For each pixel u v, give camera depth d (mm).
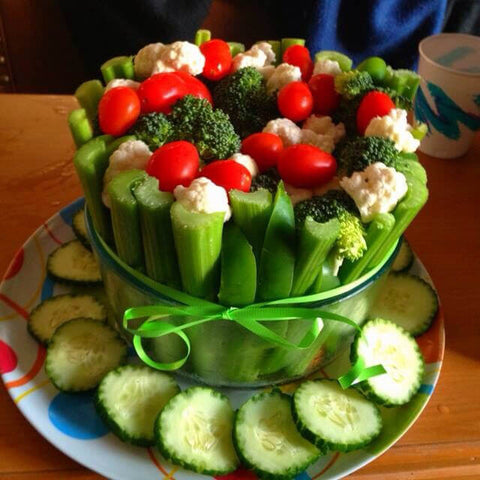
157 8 830
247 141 391
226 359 387
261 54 471
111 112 379
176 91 403
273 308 350
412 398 397
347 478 373
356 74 422
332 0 827
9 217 527
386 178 340
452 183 586
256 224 334
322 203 346
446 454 388
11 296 456
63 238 506
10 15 892
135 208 331
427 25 879
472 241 531
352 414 380
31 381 400
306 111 419
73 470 367
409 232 535
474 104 563
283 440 367
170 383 394
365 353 404
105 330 425
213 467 353
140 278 368
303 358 400
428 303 461
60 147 599
